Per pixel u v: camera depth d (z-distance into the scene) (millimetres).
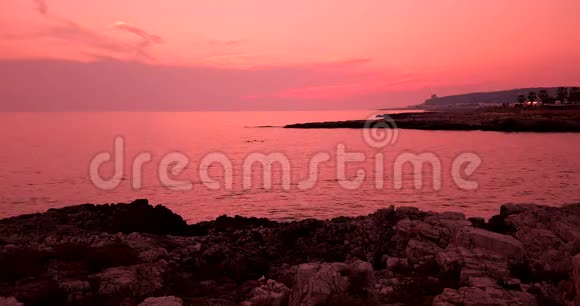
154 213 26141
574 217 17078
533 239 15773
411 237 17156
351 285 10609
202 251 19078
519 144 102250
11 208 39781
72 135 161125
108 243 18234
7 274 13102
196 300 12117
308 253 19609
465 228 14992
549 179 53250
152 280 13703
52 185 51938
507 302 10195
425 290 11672
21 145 115312
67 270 13844
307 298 10000
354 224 21312
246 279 16578
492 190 45844
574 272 10047
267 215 35469
